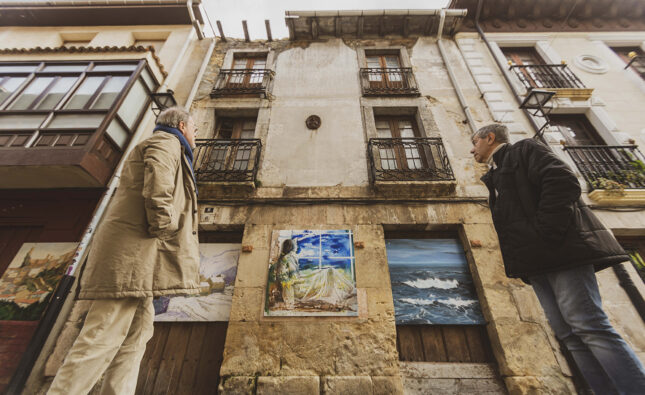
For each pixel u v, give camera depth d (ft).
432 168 14.79
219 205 13.47
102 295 4.43
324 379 9.26
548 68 19.12
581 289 4.68
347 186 14.11
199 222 12.90
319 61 20.21
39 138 12.32
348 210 13.19
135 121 14.88
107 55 15.87
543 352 9.75
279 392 9.01
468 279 11.89
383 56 21.12
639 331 10.10
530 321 10.34
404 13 20.71
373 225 12.72
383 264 11.69
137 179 5.35
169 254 5.42
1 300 10.68
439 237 13.14
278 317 10.49
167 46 20.83
